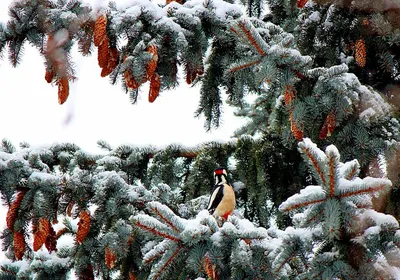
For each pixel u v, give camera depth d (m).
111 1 10.61
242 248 8.60
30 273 11.86
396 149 11.36
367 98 11.24
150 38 10.62
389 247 8.32
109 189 11.05
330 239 8.34
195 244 8.68
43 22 10.50
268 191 13.46
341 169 8.45
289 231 8.52
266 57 10.49
